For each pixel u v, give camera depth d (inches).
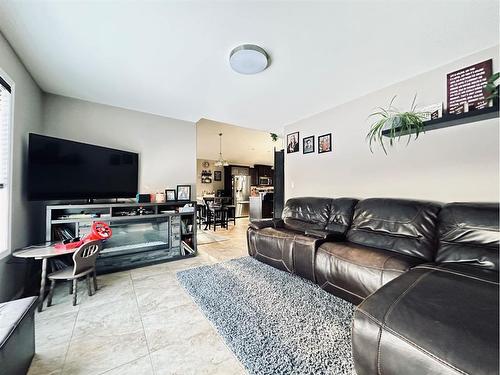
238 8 57.2
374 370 37.5
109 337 59.2
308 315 68.8
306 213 124.0
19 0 54.5
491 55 72.2
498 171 71.2
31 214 93.1
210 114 141.2
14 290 78.2
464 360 28.5
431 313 36.7
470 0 54.4
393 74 90.6
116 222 110.7
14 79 76.7
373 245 84.5
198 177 355.6
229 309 72.4
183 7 57.0
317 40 69.6
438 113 82.4
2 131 72.3
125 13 59.1
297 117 145.3
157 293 85.2
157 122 141.7
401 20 61.0
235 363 50.4
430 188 86.6
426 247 72.3
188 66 85.5
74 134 115.2
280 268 107.0
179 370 48.2
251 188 384.2
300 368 48.2
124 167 124.2
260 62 79.1
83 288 89.8
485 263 58.3
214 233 213.0
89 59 81.0
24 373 46.5
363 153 110.5
